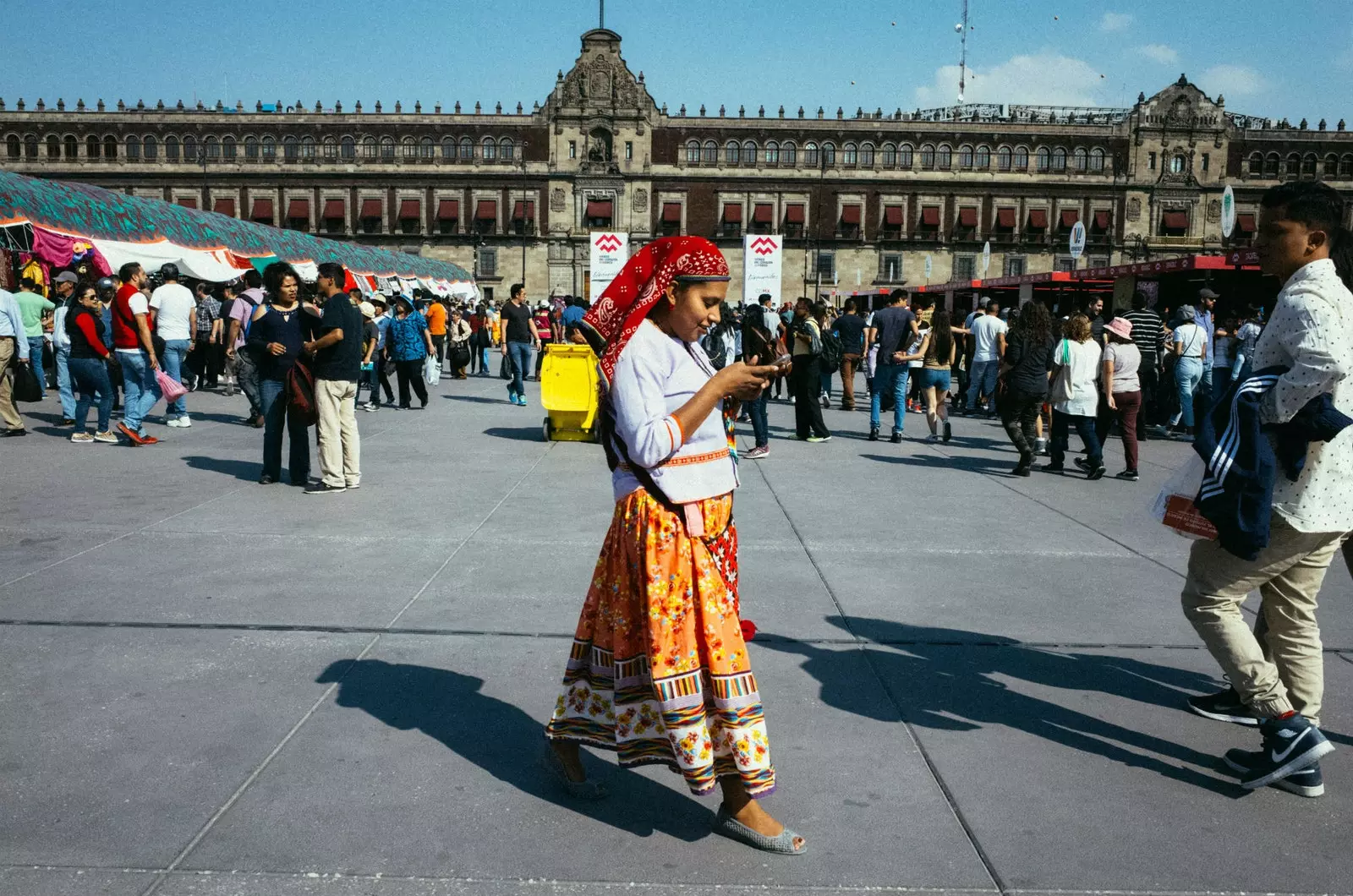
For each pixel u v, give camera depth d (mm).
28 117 65500
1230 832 2768
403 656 3988
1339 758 3240
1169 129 68062
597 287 20969
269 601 4691
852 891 2443
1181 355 12516
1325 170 68125
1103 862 2596
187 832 2631
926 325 12367
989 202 69188
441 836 2650
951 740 3352
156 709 3416
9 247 16984
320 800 2820
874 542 6316
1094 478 9180
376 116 66938
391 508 7004
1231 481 2824
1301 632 3111
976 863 2580
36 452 9297
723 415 2656
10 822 2656
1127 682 3916
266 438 7871
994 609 4859
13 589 4793
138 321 9648
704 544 2578
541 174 66938
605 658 2746
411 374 14430
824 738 3346
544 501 7348
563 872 2496
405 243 68000
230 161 67125
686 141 67875
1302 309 2758
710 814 2820
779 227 68875
